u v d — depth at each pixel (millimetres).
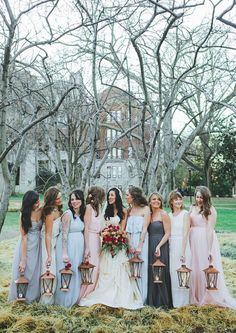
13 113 11328
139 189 6617
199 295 6387
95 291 6312
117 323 5508
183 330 5402
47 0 7125
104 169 20625
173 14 6180
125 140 18484
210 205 6496
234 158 26031
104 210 6711
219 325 5566
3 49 8383
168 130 10906
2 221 8289
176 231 6418
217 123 15617
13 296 6391
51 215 6238
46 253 6324
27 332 5289
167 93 10266
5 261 10531
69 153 11891
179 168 30203
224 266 9977
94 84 8898
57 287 6277
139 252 6242
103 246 6480
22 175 28906
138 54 7203
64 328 5359
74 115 12094
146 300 6316
